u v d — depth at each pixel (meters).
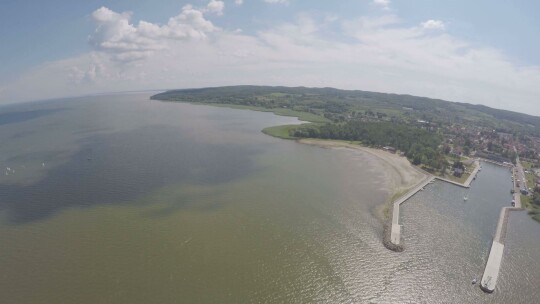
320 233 106.56
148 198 128.62
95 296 77.31
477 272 92.25
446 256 99.06
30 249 94.56
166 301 76.19
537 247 108.44
